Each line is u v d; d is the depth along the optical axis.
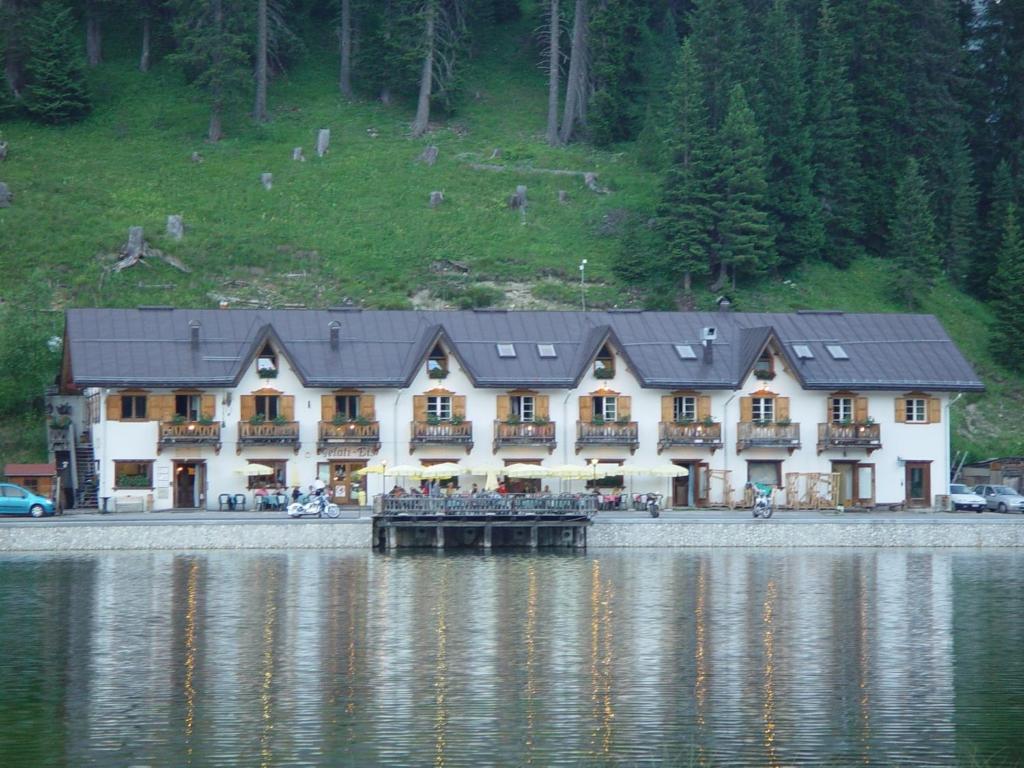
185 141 160.62
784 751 41.28
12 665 52.50
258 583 72.81
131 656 54.19
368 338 106.25
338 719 44.69
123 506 100.62
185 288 132.00
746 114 142.62
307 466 103.38
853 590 71.75
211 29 159.38
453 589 71.19
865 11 161.62
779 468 108.38
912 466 110.00
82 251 134.25
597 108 165.62
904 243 145.12
